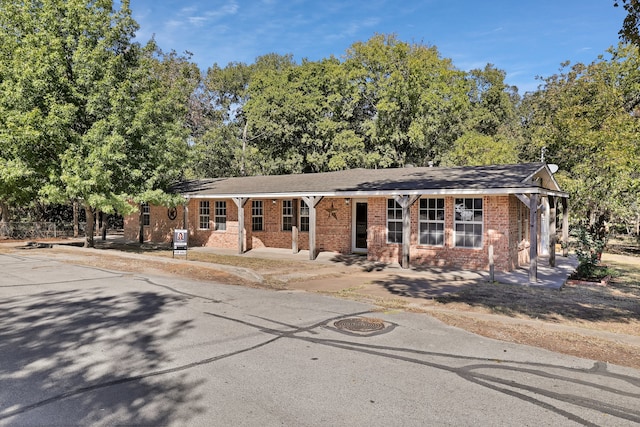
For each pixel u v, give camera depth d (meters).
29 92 14.49
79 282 10.21
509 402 3.93
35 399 3.91
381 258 14.48
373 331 6.23
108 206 15.10
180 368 4.72
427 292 9.34
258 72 33.59
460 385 4.32
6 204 24.31
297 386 4.25
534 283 10.39
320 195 14.60
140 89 17.62
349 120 31.22
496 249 12.19
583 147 19.62
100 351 5.26
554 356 5.22
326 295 8.95
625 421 3.59
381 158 28.33
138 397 3.97
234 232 19.48
